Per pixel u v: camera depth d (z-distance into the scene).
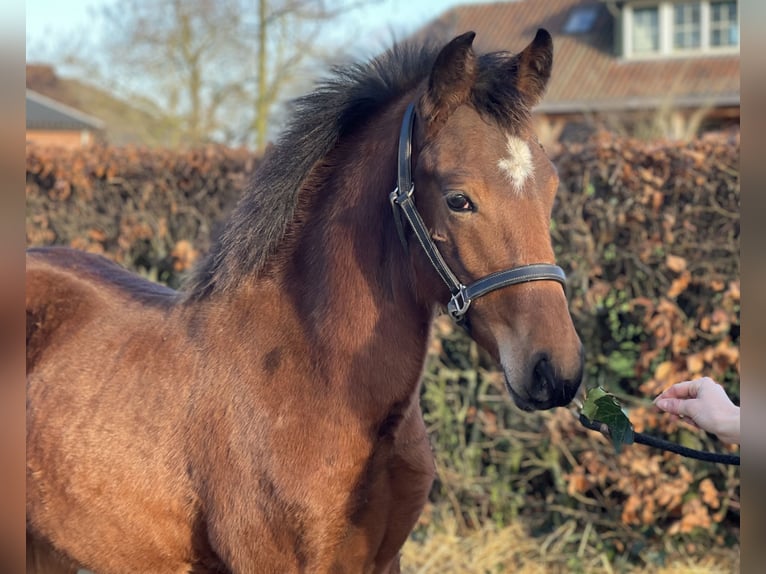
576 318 3.75
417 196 1.86
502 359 1.76
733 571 3.57
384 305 1.94
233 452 1.96
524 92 1.89
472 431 4.04
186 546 2.07
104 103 12.35
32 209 4.60
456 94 1.81
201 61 11.94
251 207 2.10
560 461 3.92
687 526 3.54
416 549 3.85
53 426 2.21
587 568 3.69
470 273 1.78
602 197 3.69
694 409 1.89
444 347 4.04
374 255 1.96
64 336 2.34
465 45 1.77
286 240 2.07
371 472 1.94
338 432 1.91
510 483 4.03
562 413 3.73
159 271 4.56
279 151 2.12
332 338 1.94
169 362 2.13
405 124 1.93
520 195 1.75
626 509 3.60
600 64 15.78
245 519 1.94
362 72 2.12
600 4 16.83
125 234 4.45
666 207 3.61
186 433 2.04
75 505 2.15
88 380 2.22
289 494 1.89
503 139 1.77
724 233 3.54
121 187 4.50
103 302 2.38
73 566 2.30
